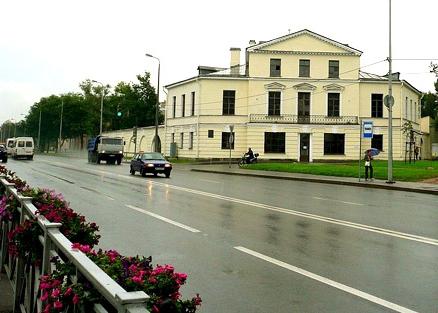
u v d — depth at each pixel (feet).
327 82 167.32
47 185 63.87
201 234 29.99
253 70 167.63
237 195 56.95
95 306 8.29
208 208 43.42
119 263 9.20
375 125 168.55
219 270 21.25
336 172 97.86
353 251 25.75
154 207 43.34
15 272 15.88
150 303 8.05
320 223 35.65
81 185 65.57
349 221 37.09
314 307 16.42
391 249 26.48
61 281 9.84
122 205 44.39
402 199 56.80
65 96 300.40
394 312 15.98
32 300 13.24
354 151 165.58
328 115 167.94
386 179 84.99
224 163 160.76
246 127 168.45
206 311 15.89
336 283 19.40
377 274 20.93
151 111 254.27
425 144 214.69
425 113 282.77
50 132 326.03
